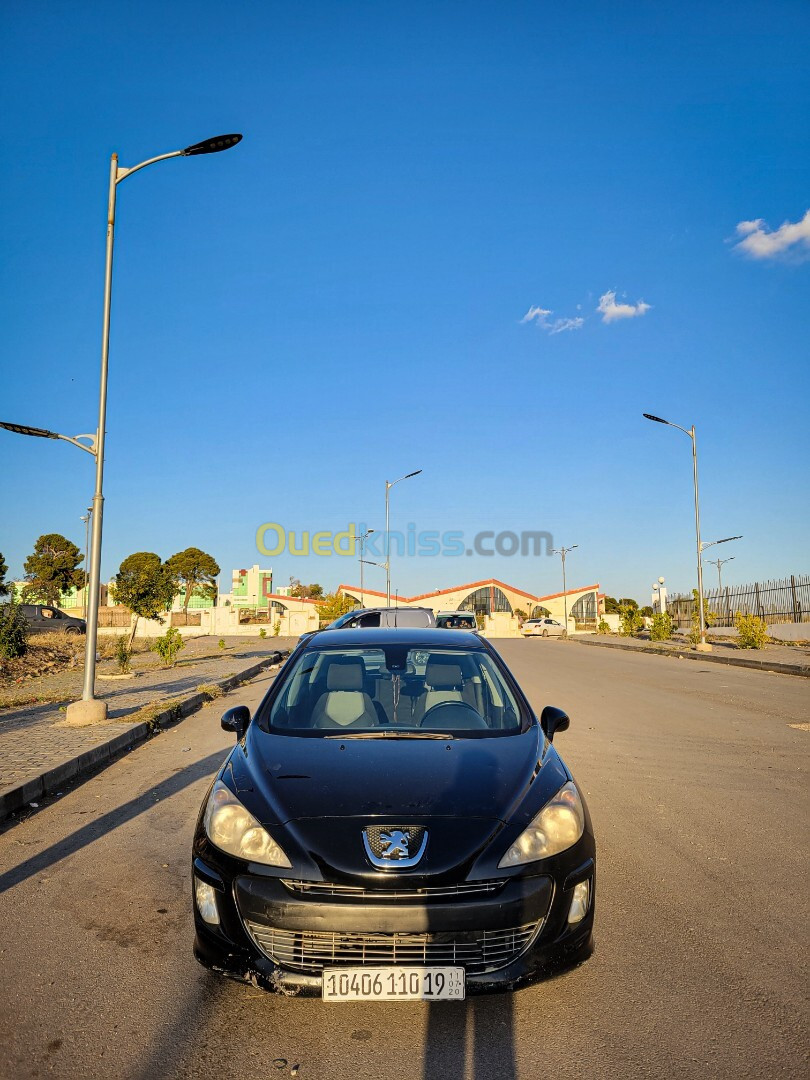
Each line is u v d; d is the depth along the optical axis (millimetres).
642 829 5801
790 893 4527
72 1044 3000
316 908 3020
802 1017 3156
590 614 75688
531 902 3109
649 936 3943
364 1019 3195
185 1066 2865
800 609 32094
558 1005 3273
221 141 10414
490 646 5184
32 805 6668
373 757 3828
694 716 11414
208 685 15117
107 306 10828
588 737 9602
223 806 3488
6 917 4227
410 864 3080
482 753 3898
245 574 71312
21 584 62344
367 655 4895
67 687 15617
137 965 3654
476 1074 2805
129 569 20844
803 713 11734
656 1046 2963
